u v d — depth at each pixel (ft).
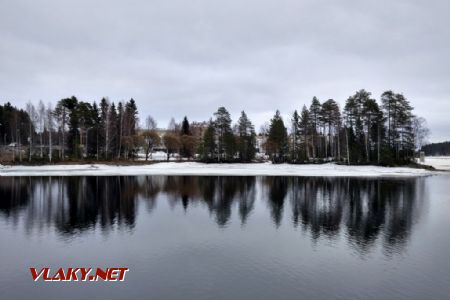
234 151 275.39
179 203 95.09
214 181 155.22
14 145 284.00
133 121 315.37
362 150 255.29
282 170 223.30
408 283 39.68
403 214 80.48
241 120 297.33
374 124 253.65
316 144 294.25
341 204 94.43
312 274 42.22
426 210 85.56
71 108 301.84
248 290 37.37
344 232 63.52
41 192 113.70
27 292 37.17
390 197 106.93
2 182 142.00
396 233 62.69
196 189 125.39
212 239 58.18
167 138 283.18
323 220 73.97
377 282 39.88
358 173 200.13
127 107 319.68
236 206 90.99
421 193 116.06
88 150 280.92
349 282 39.81
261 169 230.68
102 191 117.39
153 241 56.65
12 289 37.96
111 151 286.05
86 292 37.06
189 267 44.37
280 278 40.81
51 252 50.62
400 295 36.45
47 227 66.13
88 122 271.28
